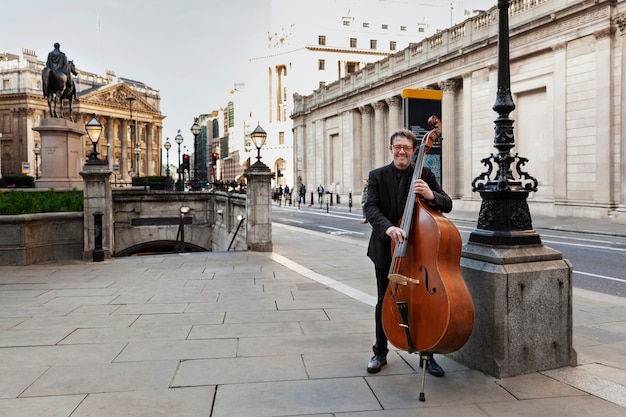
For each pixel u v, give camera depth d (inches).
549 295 163.3
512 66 1109.1
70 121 791.1
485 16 1194.6
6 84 3631.9
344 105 1939.0
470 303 137.6
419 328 139.3
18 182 1339.8
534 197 1063.0
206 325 227.3
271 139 3572.8
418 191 143.6
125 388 152.3
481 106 1200.8
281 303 273.6
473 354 167.3
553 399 140.8
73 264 423.5
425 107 570.3
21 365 173.5
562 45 961.5
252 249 512.7
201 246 800.3
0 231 409.1
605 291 328.5
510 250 161.8
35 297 290.5
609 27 863.7
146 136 4355.3
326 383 155.5
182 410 136.6
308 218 1175.6
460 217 1026.7
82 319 238.7
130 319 238.7
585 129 923.4
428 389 149.4
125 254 759.7
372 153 1812.3
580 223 831.1
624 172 853.8
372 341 201.5
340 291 307.0
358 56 3255.4
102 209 452.8
